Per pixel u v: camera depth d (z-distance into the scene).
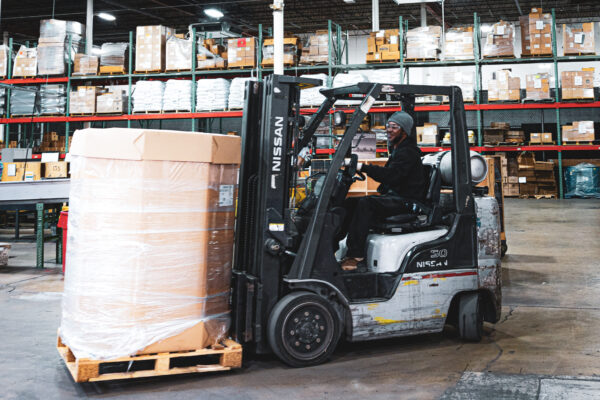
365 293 3.61
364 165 3.68
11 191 7.60
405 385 3.08
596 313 4.73
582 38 14.45
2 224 13.20
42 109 15.62
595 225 10.30
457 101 3.96
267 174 3.38
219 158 3.28
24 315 4.81
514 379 3.15
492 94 15.06
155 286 3.06
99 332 3.00
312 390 3.01
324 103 3.84
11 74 16.16
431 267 3.77
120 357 2.99
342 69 15.05
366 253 3.88
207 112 14.59
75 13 24.70
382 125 14.21
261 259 3.39
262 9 24.92
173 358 3.51
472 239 3.95
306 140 3.75
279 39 8.83
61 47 15.59
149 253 3.04
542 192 15.85
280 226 3.40
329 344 3.47
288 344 3.34
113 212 3.03
